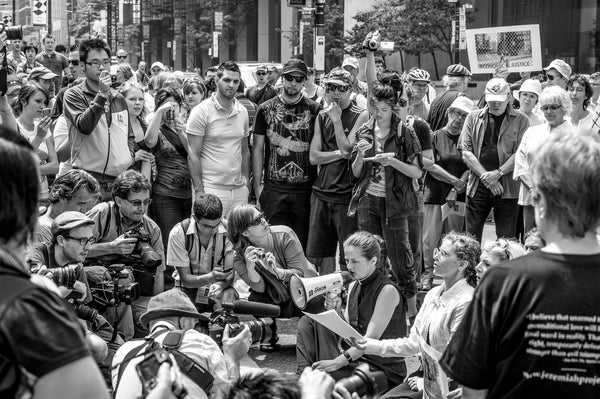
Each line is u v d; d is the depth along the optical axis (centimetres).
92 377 237
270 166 909
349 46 3044
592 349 278
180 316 470
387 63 3228
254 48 4997
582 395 278
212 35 4878
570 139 287
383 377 363
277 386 310
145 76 2377
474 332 291
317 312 563
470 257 541
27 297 233
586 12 2770
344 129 880
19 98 872
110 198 830
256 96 1391
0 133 248
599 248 289
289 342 786
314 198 890
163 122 895
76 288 520
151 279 686
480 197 934
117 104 832
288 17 4447
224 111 902
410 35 2825
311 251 896
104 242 682
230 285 751
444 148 984
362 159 816
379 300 616
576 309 279
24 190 245
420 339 507
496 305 287
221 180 906
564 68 1167
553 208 287
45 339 230
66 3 6931
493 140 927
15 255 244
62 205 653
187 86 1115
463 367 292
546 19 2856
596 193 281
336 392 327
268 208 912
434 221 981
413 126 859
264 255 714
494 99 912
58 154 934
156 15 5969
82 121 796
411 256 820
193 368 413
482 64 1230
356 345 570
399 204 812
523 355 283
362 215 833
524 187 888
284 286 720
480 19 2981
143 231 679
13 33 743
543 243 608
